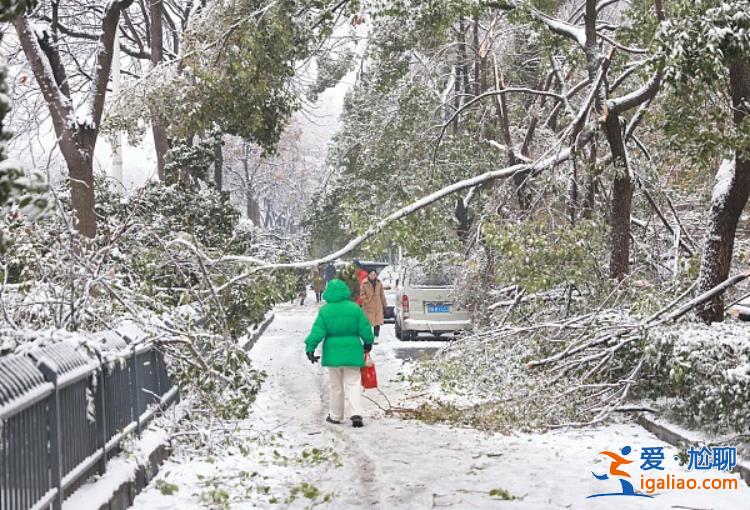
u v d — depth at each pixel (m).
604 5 18.81
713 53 10.89
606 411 11.70
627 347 12.25
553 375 12.78
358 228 14.62
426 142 23.41
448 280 23.52
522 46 23.58
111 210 17.73
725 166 12.51
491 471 9.14
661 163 19.45
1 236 4.30
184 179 21.27
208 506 7.77
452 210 20.80
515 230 14.34
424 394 14.44
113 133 19.41
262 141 19.84
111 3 15.85
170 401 11.55
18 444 5.83
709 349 9.62
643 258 17.42
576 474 8.95
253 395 11.05
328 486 8.59
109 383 8.28
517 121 24.48
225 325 11.46
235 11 18.27
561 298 16.11
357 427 12.01
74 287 9.23
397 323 24.77
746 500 7.81
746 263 15.69
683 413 10.36
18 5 4.30
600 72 15.48
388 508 7.73
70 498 6.95
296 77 25.16
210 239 18.36
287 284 13.82
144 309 10.09
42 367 6.49
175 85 18.50
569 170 17.41
